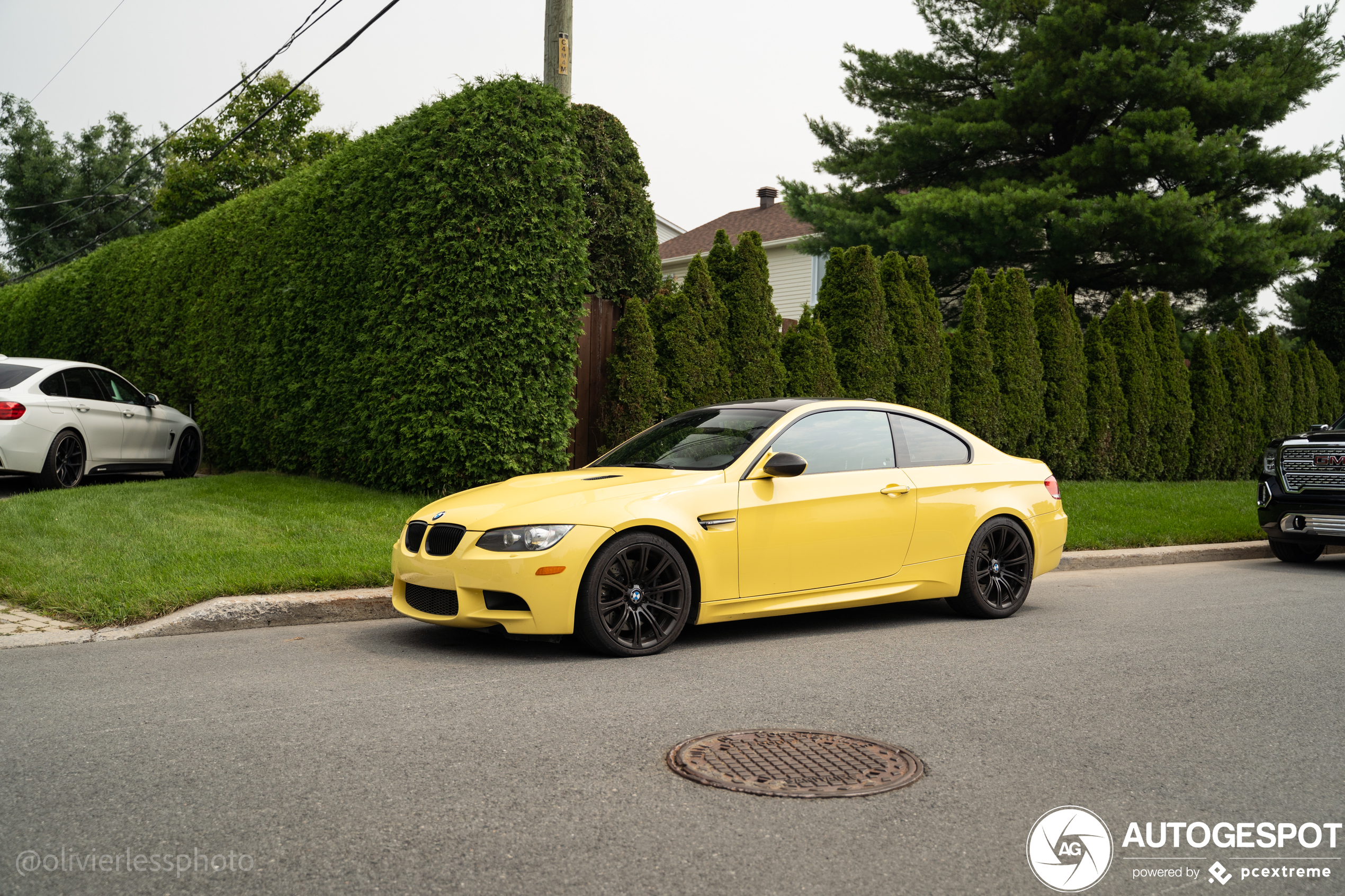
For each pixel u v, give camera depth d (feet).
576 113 35.94
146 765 12.69
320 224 39.86
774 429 21.93
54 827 10.77
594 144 41.04
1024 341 52.03
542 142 34.63
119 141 178.70
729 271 42.88
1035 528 24.89
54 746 13.41
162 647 19.70
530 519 18.85
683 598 19.76
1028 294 52.65
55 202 159.94
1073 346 54.49
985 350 50.62
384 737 13.97
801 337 44.68
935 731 14.60
